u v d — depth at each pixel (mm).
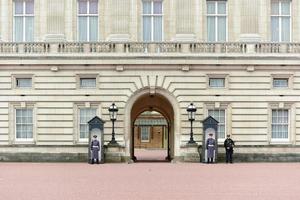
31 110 50312
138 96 49938
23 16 51375
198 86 49812
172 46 50031
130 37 50594
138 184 30766
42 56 49750
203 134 48625
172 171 39250
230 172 38438
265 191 27734
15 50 50250
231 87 49938
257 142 49938
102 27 50938
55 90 49906
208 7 51156
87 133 50125
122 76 49812
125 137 49719
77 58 49719
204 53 49812
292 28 51562
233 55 49750
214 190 28141
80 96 49875
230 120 49938
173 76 49812
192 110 48812
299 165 45750
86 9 51125
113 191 27641
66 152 49750
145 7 51156
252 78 50062
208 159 48125
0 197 25203
